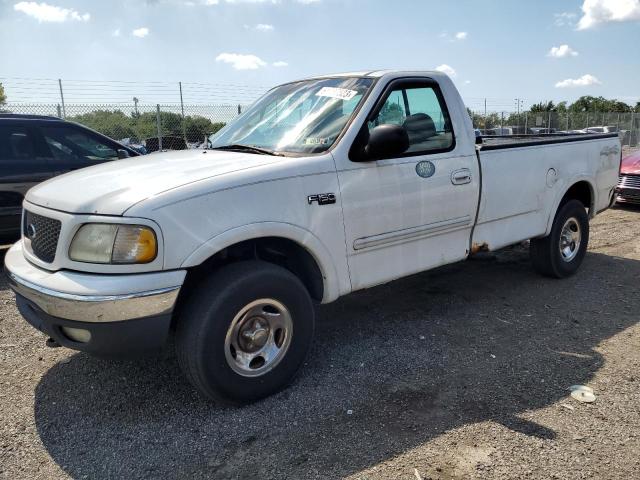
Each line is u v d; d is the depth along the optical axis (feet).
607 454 9.12
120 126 52.29
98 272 9.32
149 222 9.20
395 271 13.05
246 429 9.98
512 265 20.77
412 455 9.12
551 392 11.18
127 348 9.40
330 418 10.29
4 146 20.89
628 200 32.94
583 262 21.31
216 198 9.89
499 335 14.16
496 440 9.52
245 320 10.43
